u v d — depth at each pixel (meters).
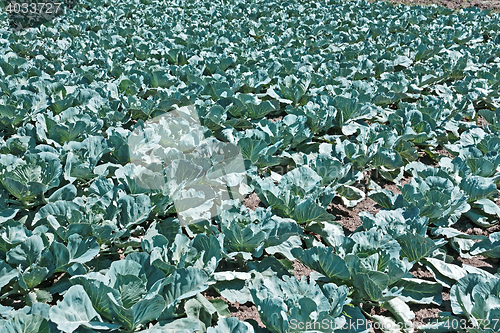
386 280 3.52
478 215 5.07
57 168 4.49
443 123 6.79
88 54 8.55
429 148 6.49
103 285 3.02
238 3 13.54
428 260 4.18
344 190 5.20
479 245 4.47
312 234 4.74
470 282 3.54
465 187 5.03
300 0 14.62
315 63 8.78
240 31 10.86
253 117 6.62
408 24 12.98
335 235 3.97
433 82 8.51
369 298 3.65
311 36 10.84
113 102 6.30
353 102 6.43
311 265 3.90
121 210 4.14
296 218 4.48
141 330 3.25
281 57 9.19
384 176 5.75
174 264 3.67
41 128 5.33
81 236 3.69
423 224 4.21
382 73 8.80
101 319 3.13
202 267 3.72
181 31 10.50
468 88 8.03
